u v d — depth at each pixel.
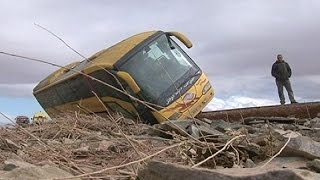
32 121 10.10
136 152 5.88
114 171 4.81
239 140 6.40
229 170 3.69
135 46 16.25
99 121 10.34
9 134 7.51
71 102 17.28
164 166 3.81
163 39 16.94
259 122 14.55
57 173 4.33
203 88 16.69
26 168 4.22
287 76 22.30
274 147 6.20
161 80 15.94
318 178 3.41
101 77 15.57
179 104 15.70
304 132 10.27
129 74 15.56
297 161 5.88
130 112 15.37
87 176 4.34
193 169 3.63
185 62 16.86
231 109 17.36
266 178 3.34
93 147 7.01
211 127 10.42
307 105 16.02
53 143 7.18
